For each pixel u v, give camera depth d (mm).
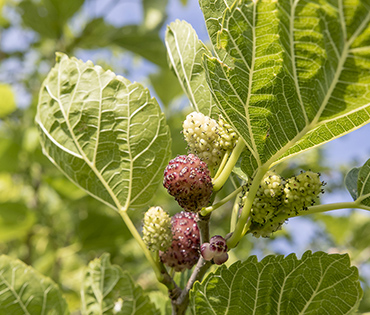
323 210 266
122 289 310
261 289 261
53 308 311
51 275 630
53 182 565
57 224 648
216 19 248
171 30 305
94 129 298
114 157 300
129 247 699
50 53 762
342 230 757
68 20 732
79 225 584
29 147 560
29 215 563
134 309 309
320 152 690
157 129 297
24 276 309
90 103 297
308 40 227
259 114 248
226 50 241
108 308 309
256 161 266
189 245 281
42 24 712
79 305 640
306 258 258
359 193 267
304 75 234
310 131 250
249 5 229
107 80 296
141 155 299
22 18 705
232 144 266
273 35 233
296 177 261
